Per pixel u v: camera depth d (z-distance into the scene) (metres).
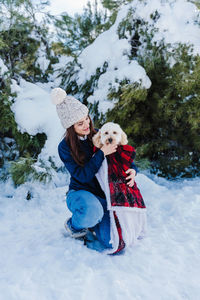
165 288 1.36
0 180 3.20
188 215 2.30
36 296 1.29
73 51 4.88
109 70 3.63
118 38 3.69
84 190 1.80
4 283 1.39
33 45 4.20
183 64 3.23
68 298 1.28
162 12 3.37
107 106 3.32
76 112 1.71
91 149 1.85
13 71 3.88
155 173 3.79
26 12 4.10
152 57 3.36
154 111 3.59
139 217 1.82
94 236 1.84
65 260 1.61
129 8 3.61
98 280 1.42
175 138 3.78
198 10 3.43
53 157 3.21
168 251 1.72
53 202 2.82
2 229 2.20
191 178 3.71
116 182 1.74
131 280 1.42
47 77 4.44
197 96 3.35
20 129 3.15
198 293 1.33
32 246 1.83
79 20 4.74
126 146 1.82
